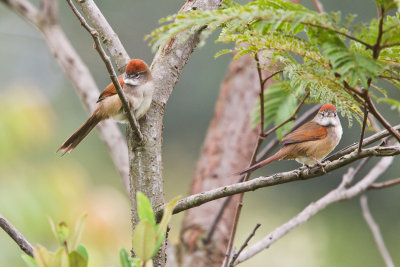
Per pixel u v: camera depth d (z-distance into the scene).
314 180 24.84
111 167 23.12
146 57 25.11
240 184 6.32
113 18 25.11
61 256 4.60
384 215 23.28
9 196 11.27
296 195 24.86
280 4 5.22
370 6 21.11
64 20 24.53
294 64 5.97
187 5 7.34
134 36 25.09
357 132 22.33
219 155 11.52
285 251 21.84
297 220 8.28
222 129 11.69
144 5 25.14
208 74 25.61
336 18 4.85
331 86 5.79
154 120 7.06
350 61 4.76
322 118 9.53
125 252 4.82
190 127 26.53
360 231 23.03
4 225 6.08
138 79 8.33
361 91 5.45
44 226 11.25
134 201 6.74
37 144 12.70
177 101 26.31
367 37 4.89
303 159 9.34
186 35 5.17
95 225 11.24
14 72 24.62
